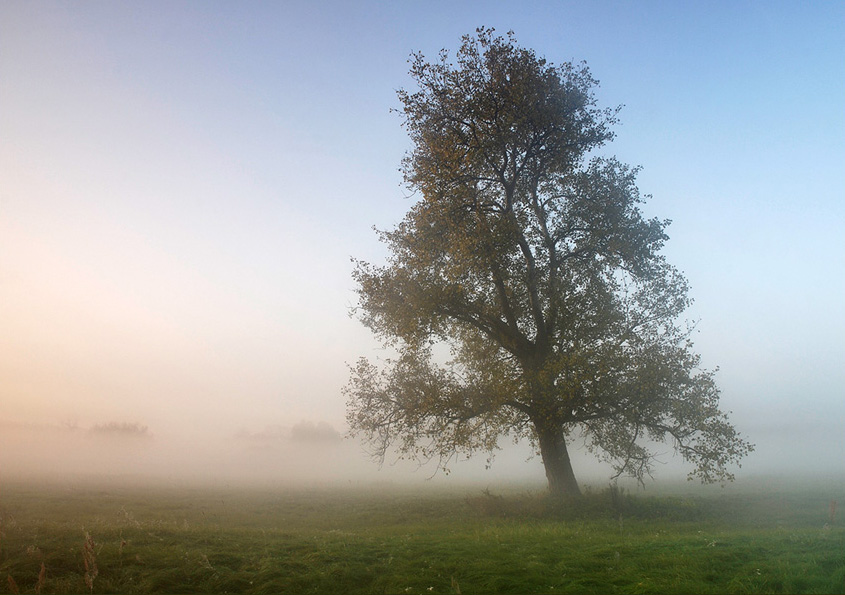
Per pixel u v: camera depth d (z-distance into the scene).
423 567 11.74
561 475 26.30
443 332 28.33
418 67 26.42
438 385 25.42
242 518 24.64
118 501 29.70
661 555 12.07
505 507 23.91
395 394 26.78
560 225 28.00
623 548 13.09
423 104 27.02
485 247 25.22
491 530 17.80
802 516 22.62
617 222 25.98
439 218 26.19
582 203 26.95
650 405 23.22
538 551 13.13
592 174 27.31
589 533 17.09
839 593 9.02
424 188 25.81
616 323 25.50
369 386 27.09
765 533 16.36
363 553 12.92
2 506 24.83
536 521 21.20
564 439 27.52
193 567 11.05
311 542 14.06
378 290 26.84
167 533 14.29
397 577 10.89
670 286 26.67
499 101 26.16
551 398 23.38
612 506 23.02
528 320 28.36
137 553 11.80
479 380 25.61
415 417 25.38
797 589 9.33
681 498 27.81
